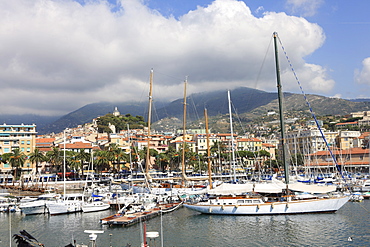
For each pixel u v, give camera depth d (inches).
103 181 6077.8
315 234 2226.9
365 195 3892.7
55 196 3506.4
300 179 5462.6
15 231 2564.0
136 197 3518.7
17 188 4901.6
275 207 2751.0
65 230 2546.8
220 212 2829.7
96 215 3122.5
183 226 2541.8
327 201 2780.5
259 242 2094.0
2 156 6063.0
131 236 2278.5
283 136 2987.2
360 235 2180.1
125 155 6899.6
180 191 3941.9
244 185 2901.1
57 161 6289.4
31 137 7042.3
